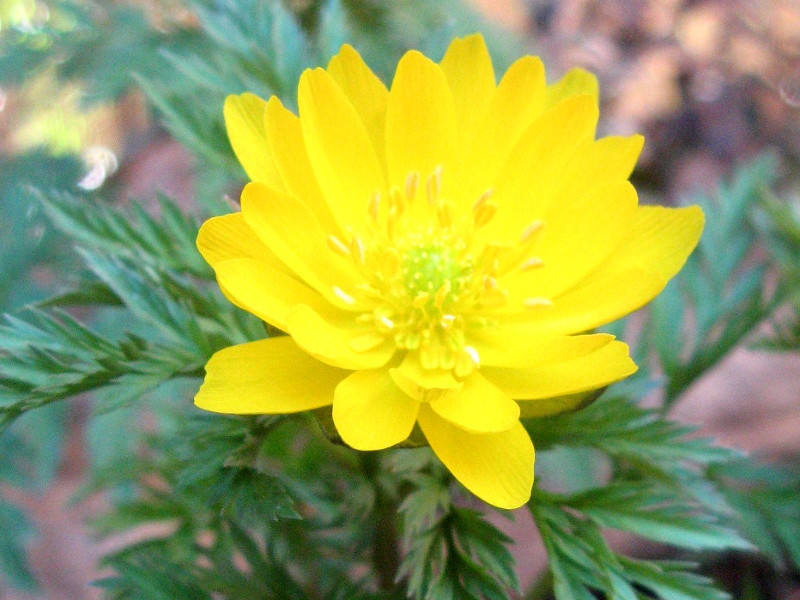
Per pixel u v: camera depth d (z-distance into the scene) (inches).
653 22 8.3
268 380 2.3
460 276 2.8
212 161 3.3
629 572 2.6
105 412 2.4
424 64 2.6
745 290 4.0
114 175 6.8
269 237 2.3
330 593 3.0
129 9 5.7
